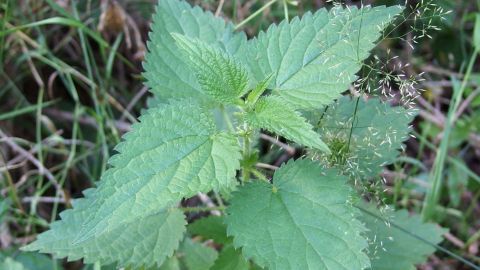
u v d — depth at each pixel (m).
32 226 0.52
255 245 0.31
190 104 0.32
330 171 0.33
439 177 0.50
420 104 0.60
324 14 0.36
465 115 0.58
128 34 0.57
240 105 0.33
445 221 0.55
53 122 0.58
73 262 0.52
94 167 0.55
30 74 0.58
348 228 0.31
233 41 0.41
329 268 0.30
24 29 0.55
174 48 0.40
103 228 0.28
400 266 0.41
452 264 0.53
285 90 0.35
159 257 0.36
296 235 0.31
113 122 0.54
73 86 0.53
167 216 0.38
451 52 0.61
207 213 0.49
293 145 0.47
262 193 0.32
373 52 0.58
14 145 0.53
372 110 0.40
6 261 0.46
